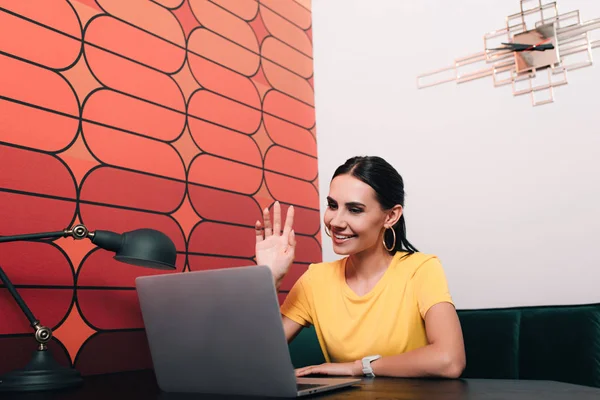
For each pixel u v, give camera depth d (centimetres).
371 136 252
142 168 177
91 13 170
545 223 203
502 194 214
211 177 203
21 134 147
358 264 166
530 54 212
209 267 195
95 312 158
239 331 90
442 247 225
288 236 156
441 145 232
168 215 183
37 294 145
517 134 213
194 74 203
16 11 150
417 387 103
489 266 213
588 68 201
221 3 222
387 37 254
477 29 229
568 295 195
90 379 140
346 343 157
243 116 223
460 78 230
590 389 94
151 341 105
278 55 250
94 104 166
